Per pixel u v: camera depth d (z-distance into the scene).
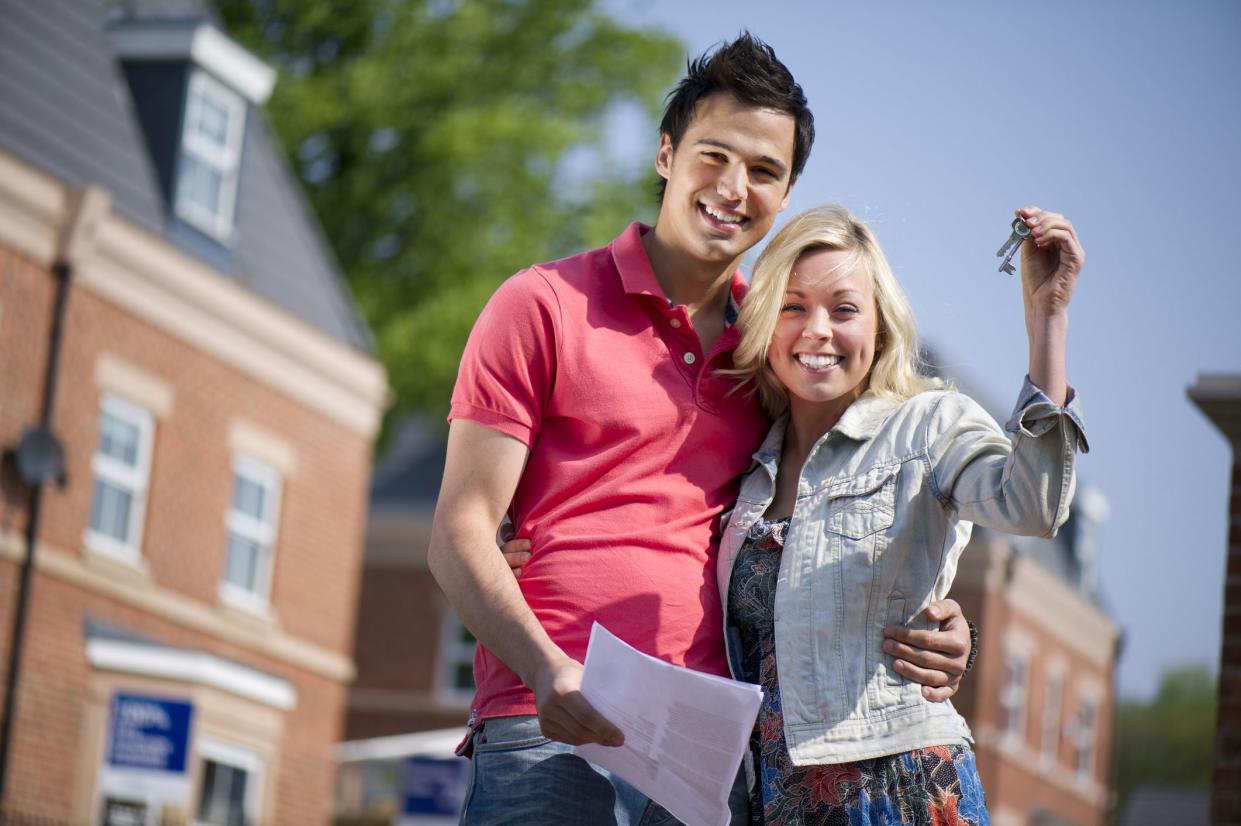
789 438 3.77
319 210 26.56
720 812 3.12
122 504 16.86
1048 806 31.62
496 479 3.46
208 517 17.80
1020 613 30.03
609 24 27.72
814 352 3.62
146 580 16.92
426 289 25.97
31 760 15.41
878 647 3.50
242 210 19.23
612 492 3.53
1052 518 3.27
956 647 3.50
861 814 3.47
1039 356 3.29
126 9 19.19
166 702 15.27
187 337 17.50
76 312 16.12
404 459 30.05
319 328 19.94
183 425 17.47
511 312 3.55
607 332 3.60
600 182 26.67
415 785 21.08
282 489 18.95
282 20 27.86
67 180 16.52
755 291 3.65
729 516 3.66
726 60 3.66
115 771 15.23
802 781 3.52
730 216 3.65
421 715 28.41
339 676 19.80
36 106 16.58
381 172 26.64
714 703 3.05
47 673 15.66
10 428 15.44
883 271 3.71
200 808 17.06
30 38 16.89
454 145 25.81
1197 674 61.50
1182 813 34.56
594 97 27.16
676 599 3.49
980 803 3.50
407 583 28.92
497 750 3.42
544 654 3.15
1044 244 3.33
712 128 3.64
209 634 17.78
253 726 17.86
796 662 3.51
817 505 3.58
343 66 27.53
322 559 19.59
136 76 18.27
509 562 3.53
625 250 3.67
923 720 3.48
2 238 15.38
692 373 3.65
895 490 3.54
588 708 3.05
